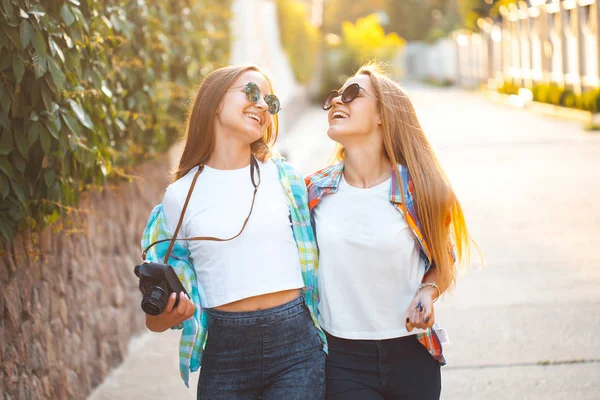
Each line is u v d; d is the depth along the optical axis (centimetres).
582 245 646
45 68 284
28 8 285
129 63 439
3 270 308
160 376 432
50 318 357
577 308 494
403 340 253
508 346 439
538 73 2266
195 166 259
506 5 2586
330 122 265
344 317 251
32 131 291
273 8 1655
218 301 244
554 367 406
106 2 401
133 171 509
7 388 307
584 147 1245
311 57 2448
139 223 532
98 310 431
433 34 5162
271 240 247
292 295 250
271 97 254
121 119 435
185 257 255
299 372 241
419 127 261
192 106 258
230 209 248
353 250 251
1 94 278
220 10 812
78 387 388
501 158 1189
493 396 377
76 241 400
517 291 538
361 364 252
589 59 1784
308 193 264
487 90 2986
